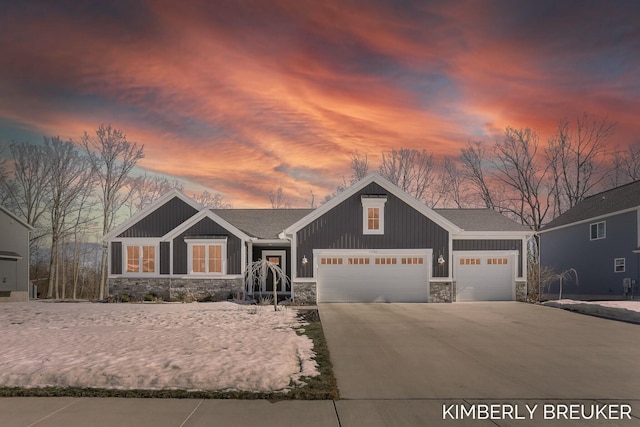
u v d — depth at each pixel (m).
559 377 8.44
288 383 7.84
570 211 33.78
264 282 24.48
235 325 13.89
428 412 6.56
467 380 8.20
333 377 8.28
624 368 9.12
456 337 12.39
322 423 6.11
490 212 25.33
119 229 23.42
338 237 21.72
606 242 27.28
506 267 22.52
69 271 47.66
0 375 7.89
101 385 7.61
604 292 27.39
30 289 28.44
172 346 10.34
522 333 13.06
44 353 9.57
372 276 21.78
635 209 24.53
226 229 22.53
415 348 10.94
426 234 21.88
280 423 6.10
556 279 32.38
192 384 7.60
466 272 22.38
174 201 23.66
